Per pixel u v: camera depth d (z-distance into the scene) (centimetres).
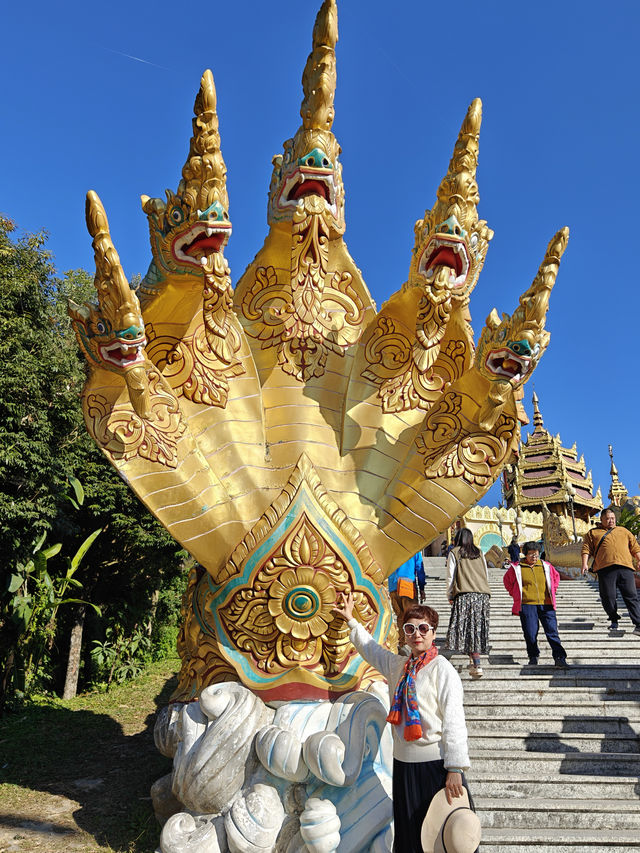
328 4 538
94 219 473
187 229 512
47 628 1227
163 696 1211
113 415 512
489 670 782
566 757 602
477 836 334
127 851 541
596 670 760
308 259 586
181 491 520
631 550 891
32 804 650
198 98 491
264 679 512
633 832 513
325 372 596
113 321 480
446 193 557
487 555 2125
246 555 507
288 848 466
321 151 557
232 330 568
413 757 362
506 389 525
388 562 548
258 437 562
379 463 571
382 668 423
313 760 457
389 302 602
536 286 507
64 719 1011
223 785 480
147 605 1549
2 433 948
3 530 982
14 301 1029
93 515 1312
